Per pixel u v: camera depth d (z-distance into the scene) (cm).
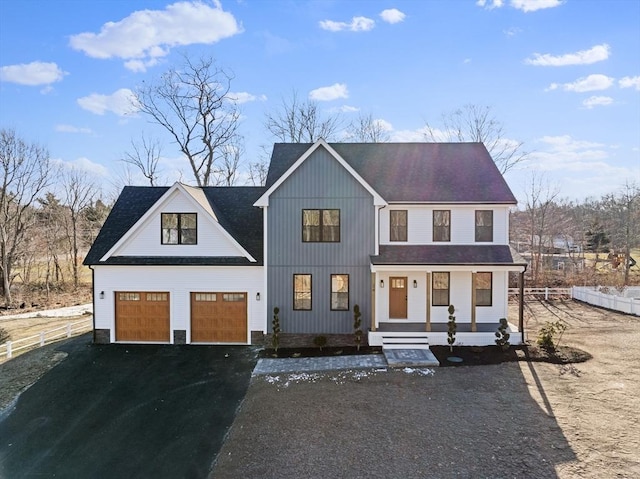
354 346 1795
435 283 1891
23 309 3098
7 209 3544
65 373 1523
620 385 1308
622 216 4272
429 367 1502
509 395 1248
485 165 2077
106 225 2009
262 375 1466
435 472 876
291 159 2178
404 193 1895
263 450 986
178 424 1144
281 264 1825
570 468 879
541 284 3331
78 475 934
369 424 1090
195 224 1862
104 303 1862
